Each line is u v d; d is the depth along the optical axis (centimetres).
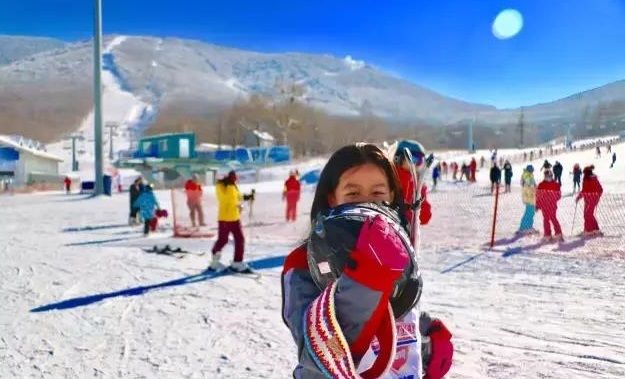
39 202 3189
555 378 440
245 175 5797
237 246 935
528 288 782
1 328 599
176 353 513
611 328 578
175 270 956
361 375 126
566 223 1553
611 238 1245
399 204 165
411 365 147
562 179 3778
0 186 5294
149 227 1534
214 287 811
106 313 664
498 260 1020
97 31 3500
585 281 824
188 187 1658
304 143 11675
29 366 481
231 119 13288
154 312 666
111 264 1027
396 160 213
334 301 116
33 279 885
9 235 1538
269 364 483
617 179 3472
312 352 119
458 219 1705
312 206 160
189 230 1622
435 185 3188
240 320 625
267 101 12719
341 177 151
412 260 136
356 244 120
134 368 475
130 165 6006
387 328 127
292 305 139
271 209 2188
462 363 476
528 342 533
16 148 6638
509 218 1708
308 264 143
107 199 3394
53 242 1372
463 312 650
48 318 641
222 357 502
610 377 441
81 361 493
